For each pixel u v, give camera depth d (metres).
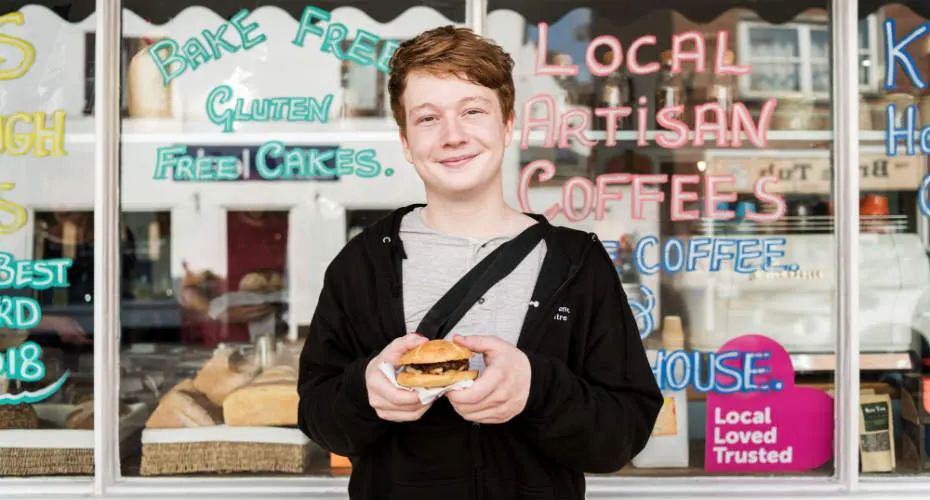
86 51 2.68
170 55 2.74
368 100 2.79
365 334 1.43
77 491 2.53
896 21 2.69
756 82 2.73
